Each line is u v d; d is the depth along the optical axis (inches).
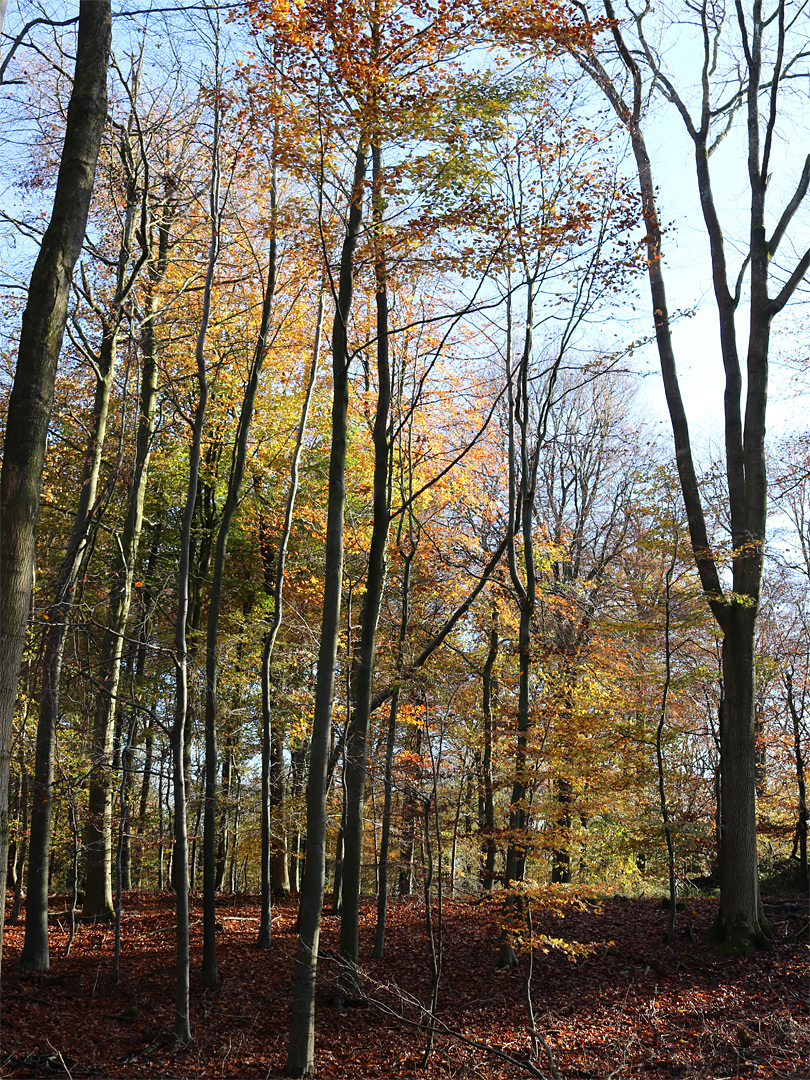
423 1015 425.4
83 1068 352.5
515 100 421.4
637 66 621.3
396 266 448.5
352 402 725.9
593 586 812.6
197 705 645.9
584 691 667.4
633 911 654.5
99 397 569.0
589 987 471.8
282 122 423.2
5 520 229.8
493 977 498.6
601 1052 370.3
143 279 648.4
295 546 793.6
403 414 707.4
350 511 730.8
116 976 461.7
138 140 618.2
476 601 745.0
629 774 571.2
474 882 790.5
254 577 829.2
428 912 386.0
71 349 642.8
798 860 772.0
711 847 608.1
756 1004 418.9
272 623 582.9
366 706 493.7
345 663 665.6
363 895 855.7
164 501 838.5
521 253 443.2
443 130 393.1
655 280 629.9
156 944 568.4
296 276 583.2
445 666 655.1
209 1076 352.8
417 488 745.6
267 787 581.9
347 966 414.9
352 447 754.8
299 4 361.1
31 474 235.5
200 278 670.5
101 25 275.9
